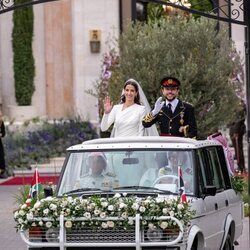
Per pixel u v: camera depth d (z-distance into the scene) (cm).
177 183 2770
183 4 4156
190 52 5025
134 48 5016
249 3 3756
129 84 3412
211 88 5038
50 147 6775
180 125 3384
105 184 2811
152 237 2608
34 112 7325
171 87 3400
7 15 7412
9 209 4750
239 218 3259
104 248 2638
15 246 3662
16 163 6606
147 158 2836
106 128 3444
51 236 2664
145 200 2630
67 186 2834
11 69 7400
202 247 2769
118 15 7225
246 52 3794
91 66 7244
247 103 3816
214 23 5131
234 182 3247
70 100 7450
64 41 7450
